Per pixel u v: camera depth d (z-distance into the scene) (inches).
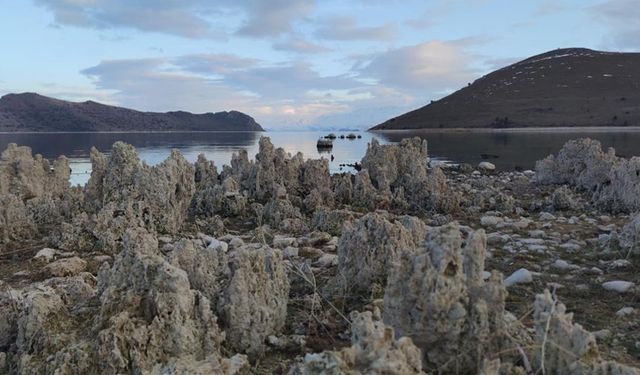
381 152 263.4
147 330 72.2
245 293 83.4
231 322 81.7
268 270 93.4
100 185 196.7
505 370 62.4
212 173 267.6
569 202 206.5
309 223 181.6
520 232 163.2
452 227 74.2
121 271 82.1
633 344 81.9
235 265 90.8
